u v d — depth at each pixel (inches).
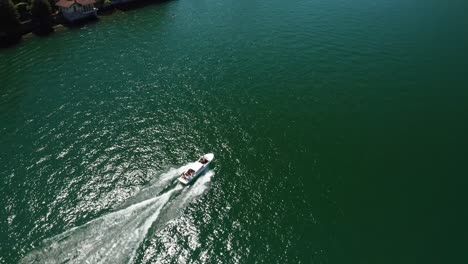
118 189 2691.9
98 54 4685.0
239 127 3376.0
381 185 2812.5
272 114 3560.5
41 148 3065.9
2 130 3267.7
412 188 2795.3
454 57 4685.0
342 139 3262.8
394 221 2534.5
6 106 3609.7
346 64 4458.7
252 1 6860.2
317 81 4104.3
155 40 5128.0
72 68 4330.7
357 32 5369.1
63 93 3833.7
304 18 5915.4
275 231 2440.9
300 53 4719.5
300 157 3048.7
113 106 3639.3
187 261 2236.7
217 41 5093.5
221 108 3634.4
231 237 2390.5
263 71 4298.7
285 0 6855.3
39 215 2481.5
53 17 5541.3
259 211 2571.4
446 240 2415.1
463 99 3846.0
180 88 3961.6
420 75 4261.8
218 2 6840.6
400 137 3309.5
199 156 3021.7
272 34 5300.2
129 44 4985.2
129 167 2891.2
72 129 3299.7
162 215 2508.6
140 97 3791.8
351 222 2516.0
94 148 3083.2
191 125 3385.8
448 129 3417.8
